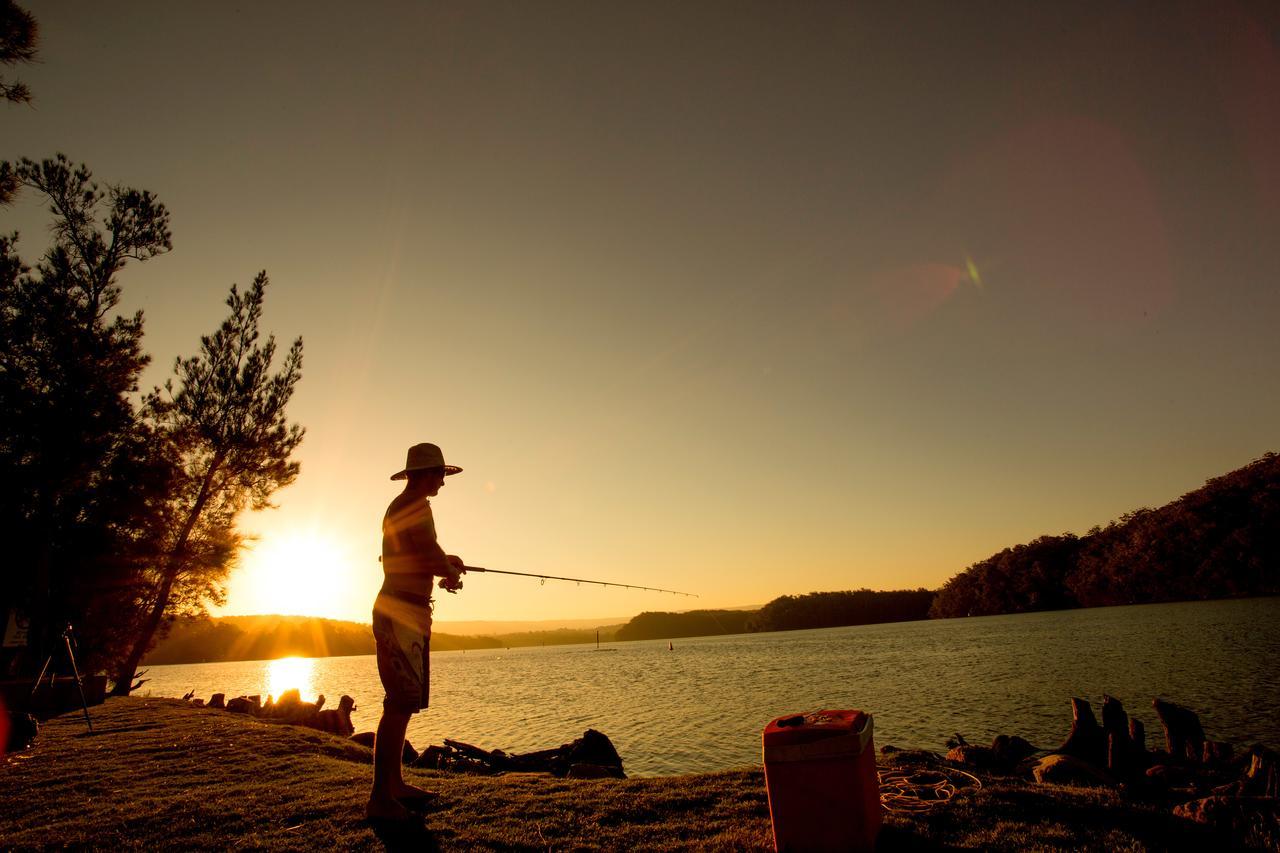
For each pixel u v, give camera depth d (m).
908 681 35.91
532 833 4.92
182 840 5.06
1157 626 67.81
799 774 4.14
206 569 21.41
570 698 39.56
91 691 18.52
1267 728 18.42
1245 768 11.48
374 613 5.05
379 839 4.79
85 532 19.02
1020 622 111.62
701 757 17.80
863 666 49.78
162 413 21.38
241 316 22.88
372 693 52.56
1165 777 10.10
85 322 17.92
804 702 29.14
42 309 17.25
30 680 15.08
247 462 22.03
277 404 22.84
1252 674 28.89
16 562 17.81
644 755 18.52
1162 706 13.47
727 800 5.83
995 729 19.98
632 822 5.26
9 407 15.95
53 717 15.14
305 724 17.98
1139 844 4.57
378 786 5.11
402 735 5.17
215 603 22.28
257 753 9.48
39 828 5.59
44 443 16.17
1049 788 6.33
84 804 6.44
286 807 5.83
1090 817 5.21
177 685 68.94
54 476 16.20
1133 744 11.68
